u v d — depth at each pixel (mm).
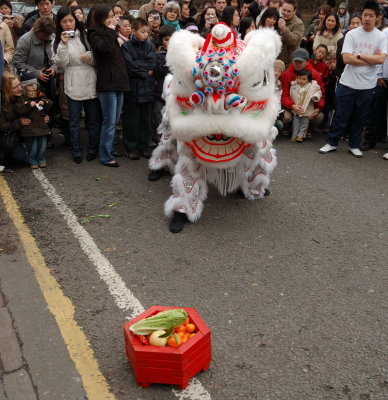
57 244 3891
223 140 3734
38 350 2723
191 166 3988
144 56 5477
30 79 5156
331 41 7520
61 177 5297
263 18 7215
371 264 3631
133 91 5570
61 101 5766
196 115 3549
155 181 5219
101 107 5418
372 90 5898
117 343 2789
